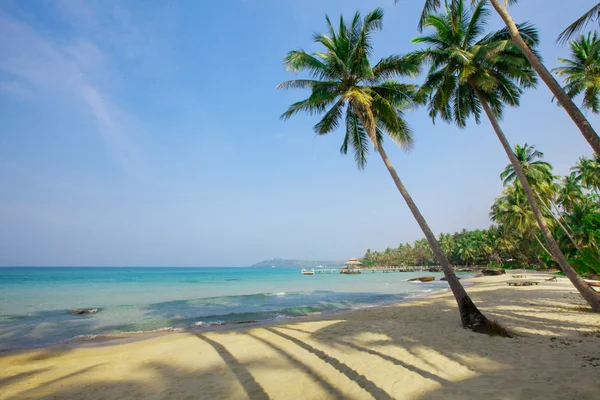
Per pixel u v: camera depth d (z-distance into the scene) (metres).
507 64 13.38
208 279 57.38
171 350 8.44
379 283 44.34
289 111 13.58
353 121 13.67
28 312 16.45
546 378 5.07
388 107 11.70
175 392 5.47
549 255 46.34
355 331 9.50
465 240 92.81
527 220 37.09
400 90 12.65
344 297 24.20
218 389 5.52
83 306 18.88
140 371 6.71
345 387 5.27
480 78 13.21
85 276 65.38
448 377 5.39
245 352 7.93
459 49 12.87
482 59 13.09
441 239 108.81
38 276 63.75
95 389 5.73
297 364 6.73
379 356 6.83
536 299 15.49
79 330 12.09
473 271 80.31
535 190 28.42
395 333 8.89
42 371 6.92
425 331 9.00
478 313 9.10
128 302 21.03
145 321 13.95
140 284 40.94
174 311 16.98
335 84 12.38
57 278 55.84
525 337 7.86
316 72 12.62
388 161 11.20
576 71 18.12
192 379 6.10
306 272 89.81
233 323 13.27
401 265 130.88
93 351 8.78
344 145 14.78
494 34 13.66
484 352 6.70
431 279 47.16
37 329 12.29
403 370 5.87
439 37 14.06
